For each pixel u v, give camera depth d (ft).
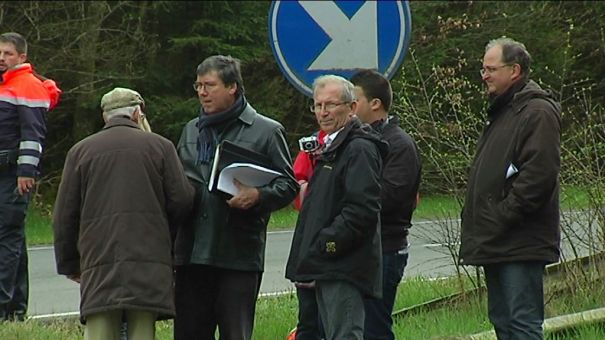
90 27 317.83
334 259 73.41
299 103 338.13
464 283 119.34
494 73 77.46
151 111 334.03
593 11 314.14
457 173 112.88
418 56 320.09
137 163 76.02
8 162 109.29
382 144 74.38
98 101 326.85
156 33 342.85
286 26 83.10
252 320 82.99
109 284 74.38
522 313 76.74
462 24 216.33
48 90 111.55
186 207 77.87
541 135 74.95
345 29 83.25
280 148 81.35
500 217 75.92
